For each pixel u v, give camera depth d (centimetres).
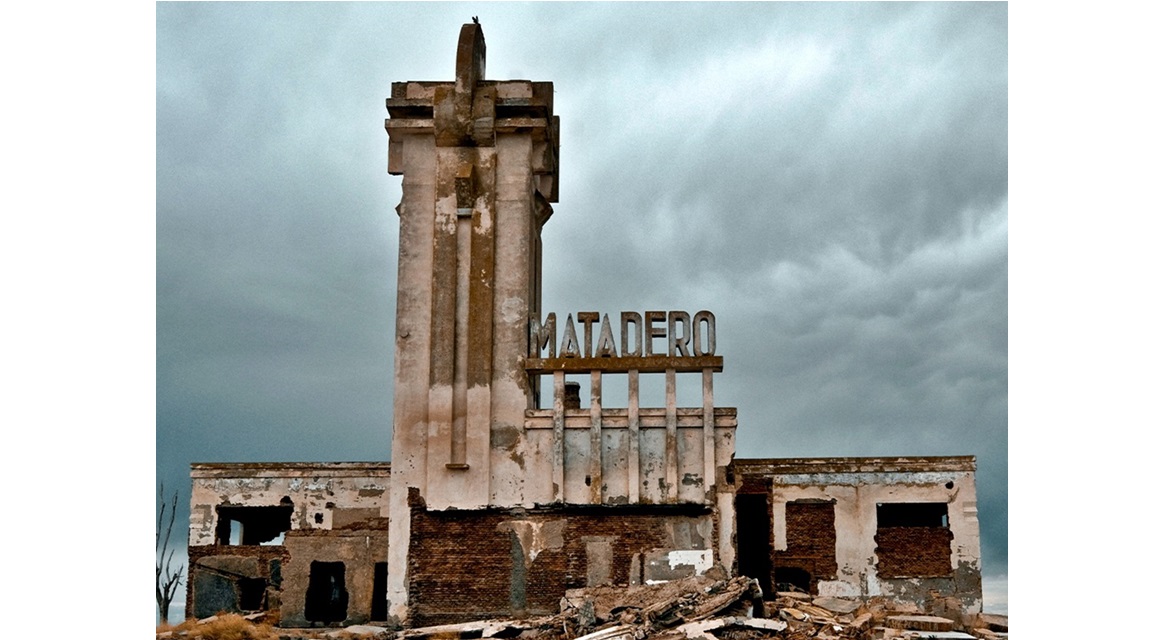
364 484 5019
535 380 3878
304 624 4081
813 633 3155
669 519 3603
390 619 3584
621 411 3681
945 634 3341
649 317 3744
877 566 4781
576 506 3619
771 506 4262
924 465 4862
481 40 4047
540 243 4197
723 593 3133
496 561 3609
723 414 3662
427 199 3856
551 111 4059
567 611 3281
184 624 3684
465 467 3647
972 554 4772
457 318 3759
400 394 3731
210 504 5022
